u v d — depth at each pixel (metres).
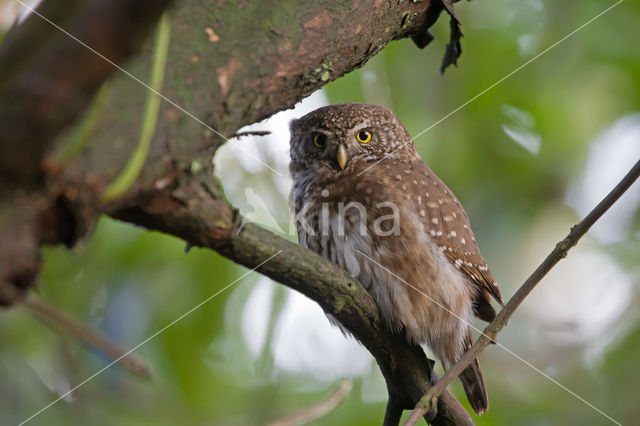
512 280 10.31
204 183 3.81
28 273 2.93
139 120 3.24
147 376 3.64
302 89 4.35
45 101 2.48
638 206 11.29
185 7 3.70
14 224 2.88
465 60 9.61
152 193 3.59
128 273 7.96
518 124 9.77
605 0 9.49
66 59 2.45
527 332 11.29
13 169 2.73
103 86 2.81
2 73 2.58
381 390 9.59
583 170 10.21
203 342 8.02
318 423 8.90
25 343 7.50
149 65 3.31
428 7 5.50
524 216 10.45
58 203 3.00
